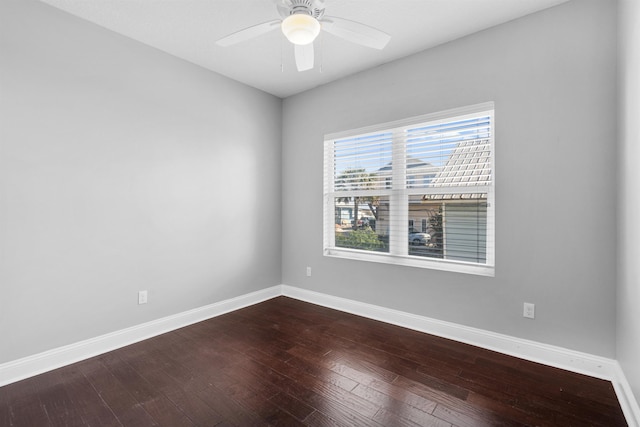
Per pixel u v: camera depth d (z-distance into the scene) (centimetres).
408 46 265
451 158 266
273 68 307
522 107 225
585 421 161
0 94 193
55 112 215
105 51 238
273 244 381
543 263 219
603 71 197
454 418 164
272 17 225
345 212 341
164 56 274
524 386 192
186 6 212
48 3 209
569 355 210
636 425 151
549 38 214
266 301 366
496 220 237
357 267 321
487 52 239
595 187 201
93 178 233
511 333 233
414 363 221
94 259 235
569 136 209
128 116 252
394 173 301
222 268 325
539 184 220
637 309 154
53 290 216
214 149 315
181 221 289
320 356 232
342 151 341
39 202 209
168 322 280
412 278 282
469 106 248
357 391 188
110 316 244
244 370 213
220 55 281
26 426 159
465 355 232
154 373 209
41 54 208
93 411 171
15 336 201
